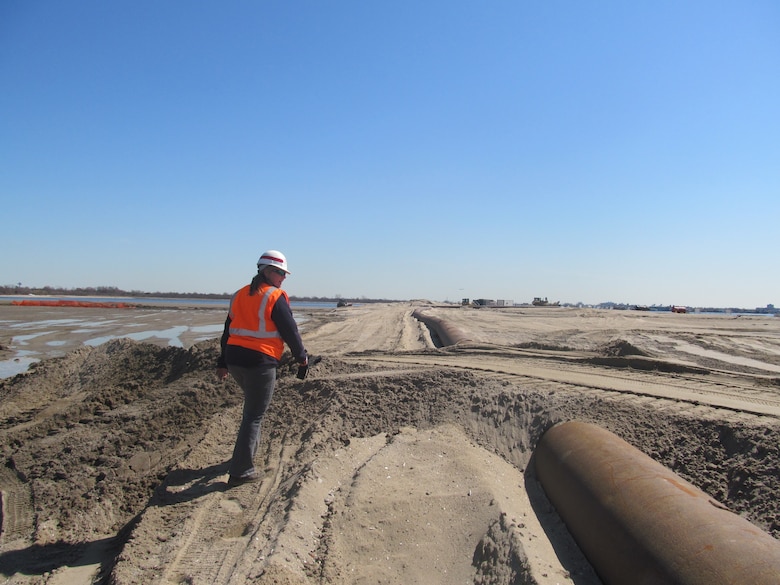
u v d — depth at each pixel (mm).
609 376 7953
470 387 7027
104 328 31406
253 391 5293
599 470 4039
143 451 7000
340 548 4227
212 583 3686
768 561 2674
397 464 5457
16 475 6785
